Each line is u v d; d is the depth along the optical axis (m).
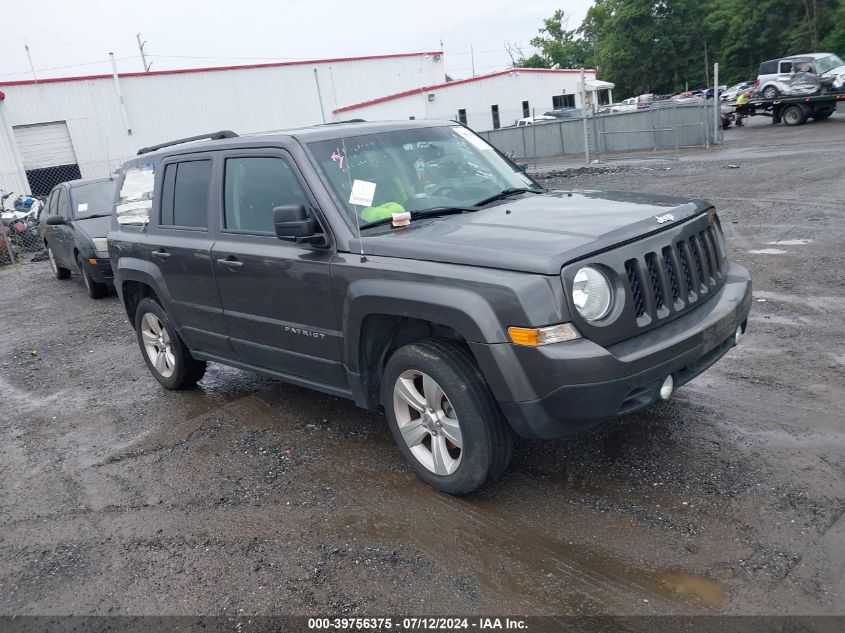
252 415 5.35
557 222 3.71
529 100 43.59
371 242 3.86
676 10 70.12
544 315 3.16
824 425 4.11
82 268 10.84
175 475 4.51
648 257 3.52
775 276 7.38
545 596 2.97
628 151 27.27
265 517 3.87
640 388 3.34
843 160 15.51
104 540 3.84
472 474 3.62
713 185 14.42
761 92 28.78
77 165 30.75
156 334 6.09
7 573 3.63
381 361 4.14
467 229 3.78
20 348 8.46
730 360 5.29
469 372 3.51
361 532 3.61
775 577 2.90
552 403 3.22
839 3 57.59
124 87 31.44
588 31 89.25
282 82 36.31
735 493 3.53
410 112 39.19
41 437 5.47
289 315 4.38
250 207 4.63
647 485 3.70
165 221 5.44
